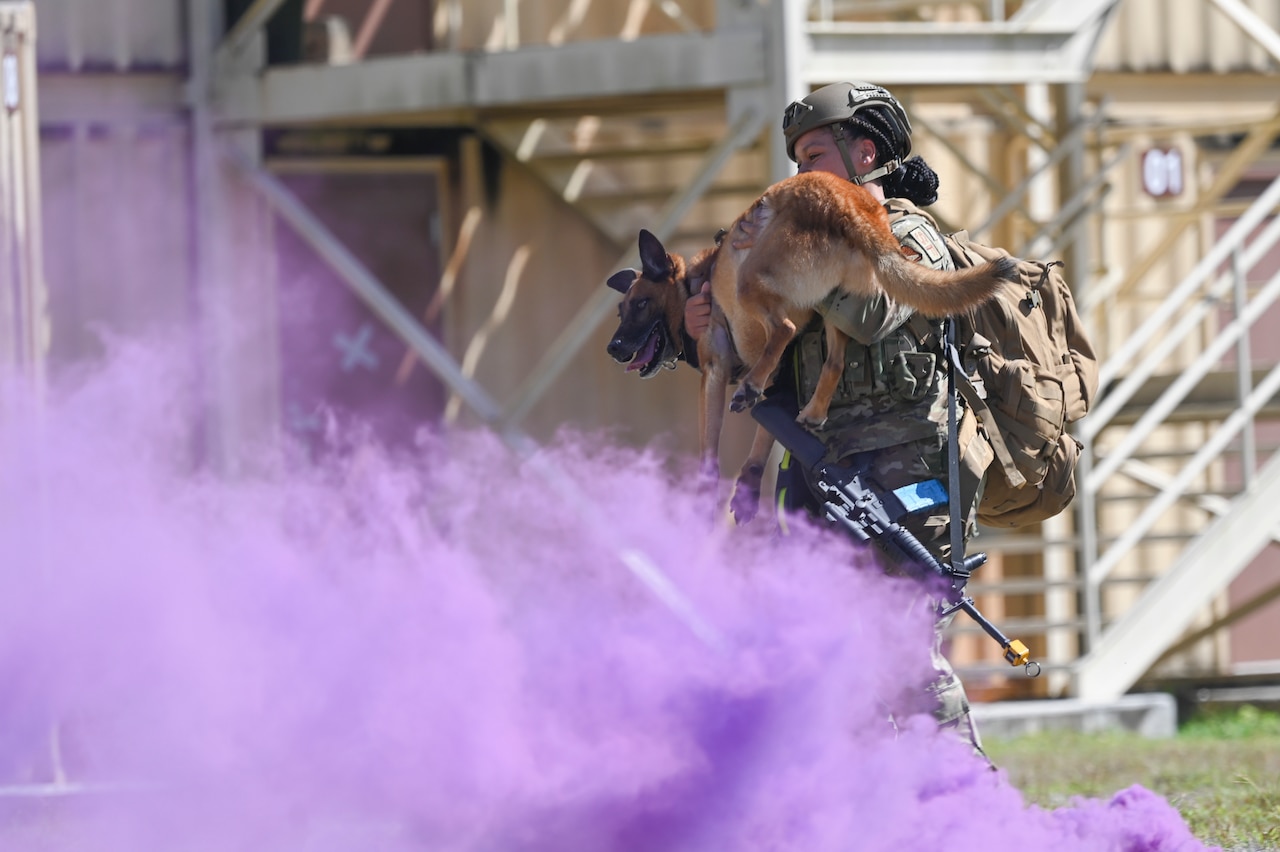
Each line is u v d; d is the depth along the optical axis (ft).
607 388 127.95
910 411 45.27
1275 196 114.42
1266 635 141.08
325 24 123.34
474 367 126.82
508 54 104.88
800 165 49.88
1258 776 74.95
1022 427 46.57
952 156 134.00
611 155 123.85
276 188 110.83
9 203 83.56
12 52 83.87
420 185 127.03
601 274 129.39
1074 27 102.01
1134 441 112.57
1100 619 132.57
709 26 128.47
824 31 97.86
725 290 49.01
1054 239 121.19
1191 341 138.00
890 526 44.19
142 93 115.55
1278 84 139.23
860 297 44.11
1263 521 115.65
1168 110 137.59
